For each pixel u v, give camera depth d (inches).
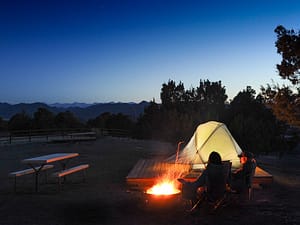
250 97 694.5
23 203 269.3
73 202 271.6
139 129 1163.9
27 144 954.7
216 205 244.8
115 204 264.1
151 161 448.8
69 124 1707.7
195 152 346.6
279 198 280.8
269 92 481.1
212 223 214.7
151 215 232.5
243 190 256.5
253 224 212.7
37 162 304.8
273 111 488.4
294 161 569.9
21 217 229.5
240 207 252.2
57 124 1675.7
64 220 222.7
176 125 735.7
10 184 360.8
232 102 711.7
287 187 328.5
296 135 517.0
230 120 656.4
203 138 351.9
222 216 229.6
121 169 482.6
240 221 218.8
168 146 894.4
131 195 296.7
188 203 254.1
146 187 309.3
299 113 461.1
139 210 245.6
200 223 214.8
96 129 1301.7
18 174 314.0
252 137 534.0
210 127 360.5
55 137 1138.7
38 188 335.6
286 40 449.4
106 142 1061.8
